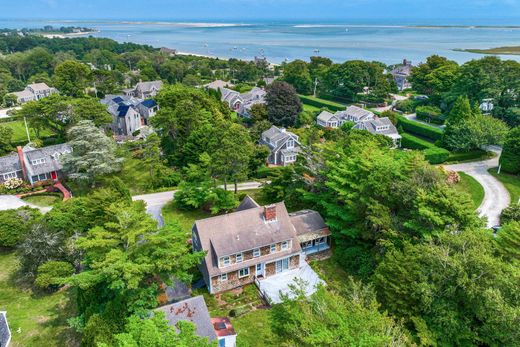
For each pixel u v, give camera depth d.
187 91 85.94
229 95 126.44
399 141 89.94
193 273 40.31
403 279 29.88
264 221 40.66
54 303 37.72
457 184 61.09
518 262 30.38
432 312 28.36
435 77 114.94
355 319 22.41
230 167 55.84
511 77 88.44
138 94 141.62
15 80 156.50
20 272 42.56
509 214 47.88
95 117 81.69
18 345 32.50
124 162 72.88
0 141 76.25
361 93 141.50
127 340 19.17
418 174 41.03
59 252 40.38
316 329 21.48
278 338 26.48
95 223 42.09
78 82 118.38
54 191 65.50
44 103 79.62
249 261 39.12
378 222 37.12
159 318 21.67
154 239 30.62
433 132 91.81
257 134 90.12
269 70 193.75
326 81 144.50
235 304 36.91
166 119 72.44
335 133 72.25
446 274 28.55
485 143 71.25
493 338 26.52
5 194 63.06
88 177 62.97
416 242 35.91
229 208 54.00
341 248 43.09
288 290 38.09
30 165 66.44
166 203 59.12
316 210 49.59
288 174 56.84
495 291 25.72
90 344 27.06
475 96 95.25
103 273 28.31
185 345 18.97
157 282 32.75
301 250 42.38
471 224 34.94
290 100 103.38
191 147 69.19
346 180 43.00
